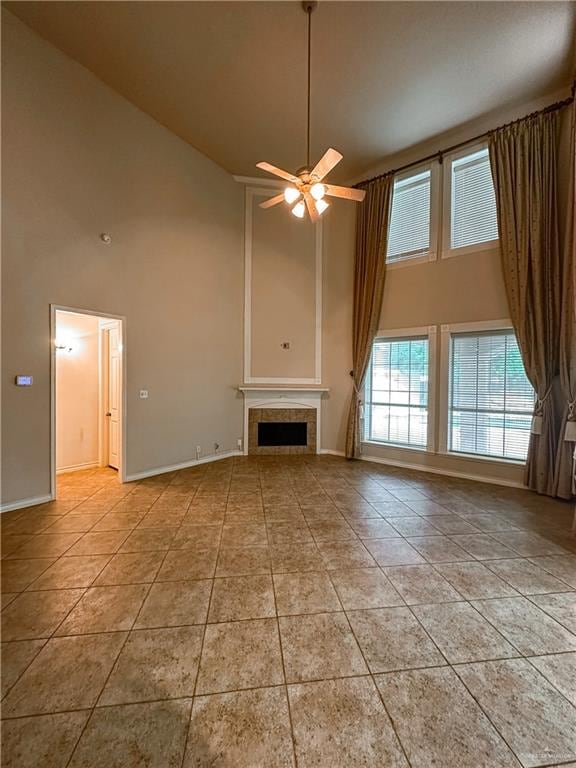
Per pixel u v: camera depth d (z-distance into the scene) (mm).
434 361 5188
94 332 5336
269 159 5602
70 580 2424
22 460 3701
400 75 4012
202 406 5590
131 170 4578
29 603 2176
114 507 3764
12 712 1467
